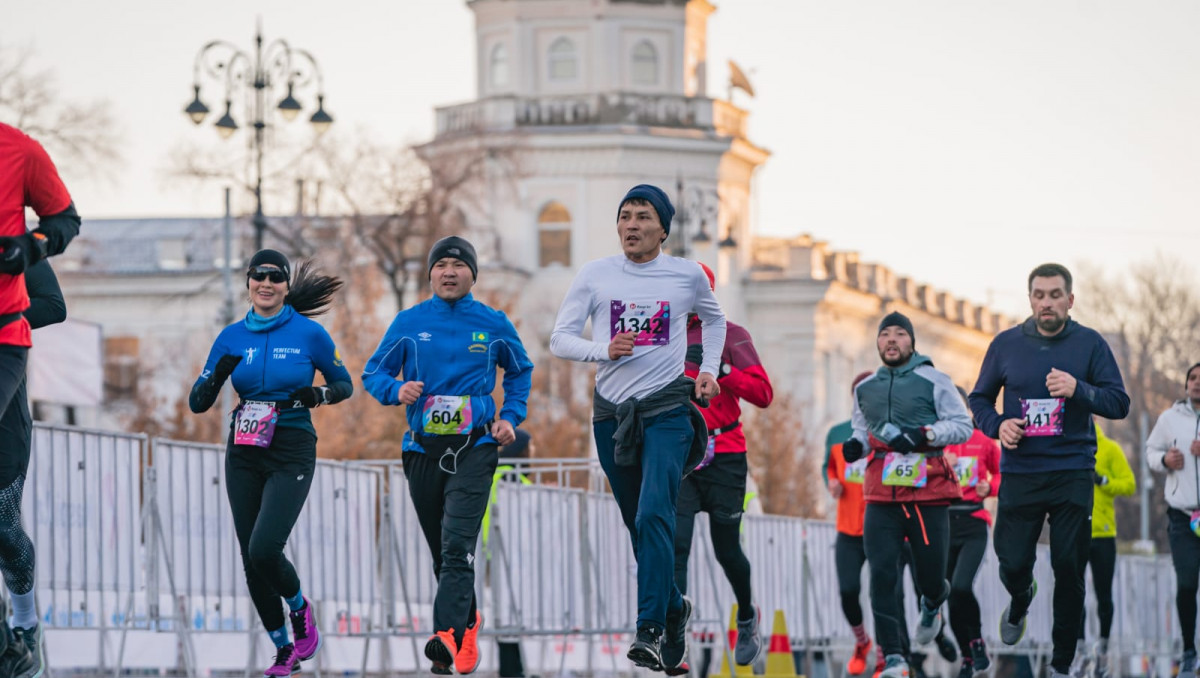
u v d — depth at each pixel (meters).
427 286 114.44
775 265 166.50
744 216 160.12
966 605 34.41
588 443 108.50
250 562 23.27
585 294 21.83
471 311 23.95
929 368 29.92
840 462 36.19
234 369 23.23
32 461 24.48
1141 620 57.22
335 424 80.69
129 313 152.38
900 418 29.84
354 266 108.00
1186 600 34.31
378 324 94.56
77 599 25.42
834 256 168.75
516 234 151.25
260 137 73.00
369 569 30.95
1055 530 27.33
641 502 21.27
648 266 21.78
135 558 26.75
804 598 41.84
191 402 23.28
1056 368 27.14
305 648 23.86
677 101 154.75
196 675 33.88
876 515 30.06
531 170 147.00
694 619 34.41
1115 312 192.88
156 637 33.81
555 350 21.61
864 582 43.75
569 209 151.62
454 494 23.52
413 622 31.56
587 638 41.75
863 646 36.47
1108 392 26.89
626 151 151.12
